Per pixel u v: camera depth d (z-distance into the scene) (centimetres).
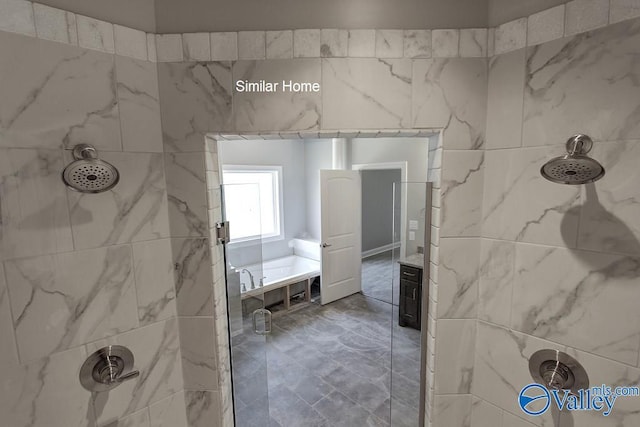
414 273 126
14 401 85
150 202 102
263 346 162
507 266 99
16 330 84
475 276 105
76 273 91
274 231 411
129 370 102
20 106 80
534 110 90
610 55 78
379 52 98
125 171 97
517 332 99
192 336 111
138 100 98
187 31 100
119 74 94
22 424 86
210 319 109
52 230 87
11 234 82
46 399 90
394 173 577
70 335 92
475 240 103
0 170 79
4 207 81
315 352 262
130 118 97
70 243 90
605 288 83
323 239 355
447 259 104
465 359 109
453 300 106
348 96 99
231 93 100
